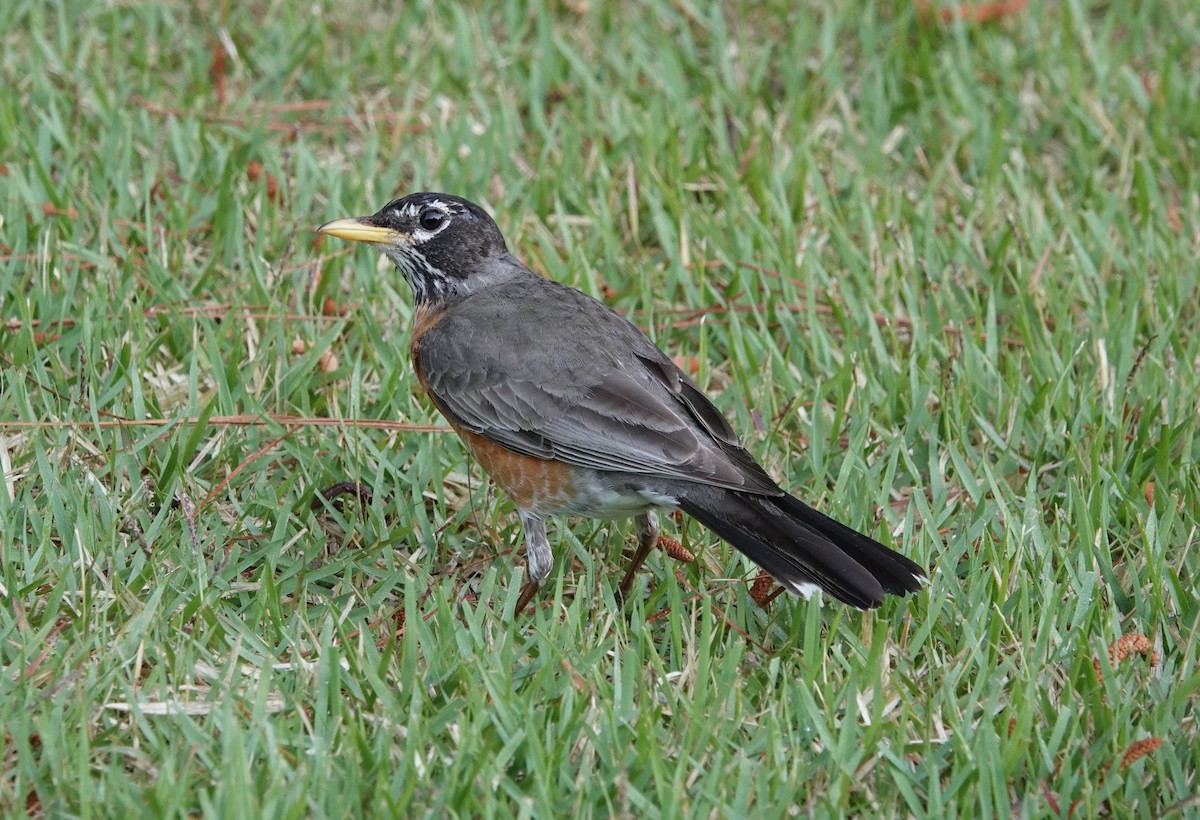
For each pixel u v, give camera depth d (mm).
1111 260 12859
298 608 8656
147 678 8102
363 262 12523
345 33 16078
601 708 7863
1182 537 9578
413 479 10086
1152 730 7934
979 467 10398
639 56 15625
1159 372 11289
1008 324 12305
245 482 10039
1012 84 15562
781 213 13250
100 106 13906
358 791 7188
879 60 16156
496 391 9367
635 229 13250
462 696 8000
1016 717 7836
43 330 11141
